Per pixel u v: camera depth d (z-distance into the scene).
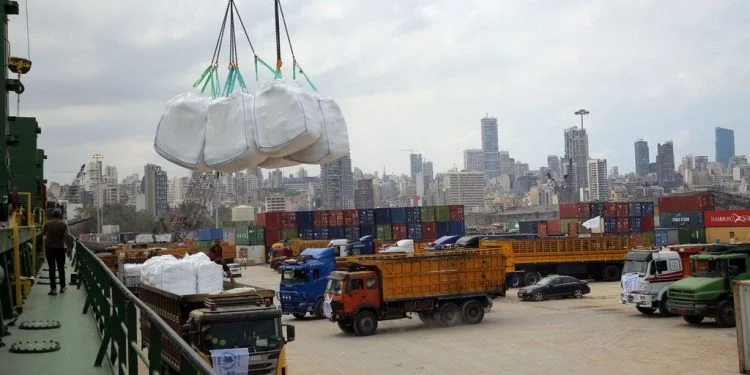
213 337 12.45
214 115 7.17
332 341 26.06
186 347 3.70
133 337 6.55
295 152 7.30
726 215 64.19
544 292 38.38
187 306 14.45
